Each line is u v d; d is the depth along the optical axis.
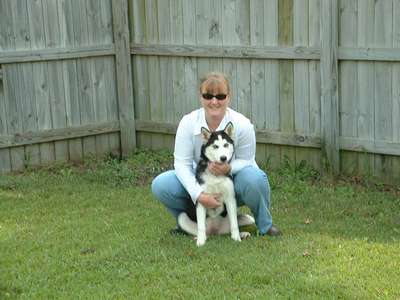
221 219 5.12
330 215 5.75
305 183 6.79
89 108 8.21
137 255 4.77
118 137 8.49
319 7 6.78
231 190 4.92
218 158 4.77
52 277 4.46
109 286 4.25
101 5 8.16
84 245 5.07
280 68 7.20
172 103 8.16
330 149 6.94
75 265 4.64
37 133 7.80
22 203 6.41
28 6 7.62
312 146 7.10
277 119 7.33
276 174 7.15
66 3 7.89
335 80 6.80
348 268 4.38
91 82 8.19
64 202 6.42
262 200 4.99
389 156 6.68
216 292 4.07
